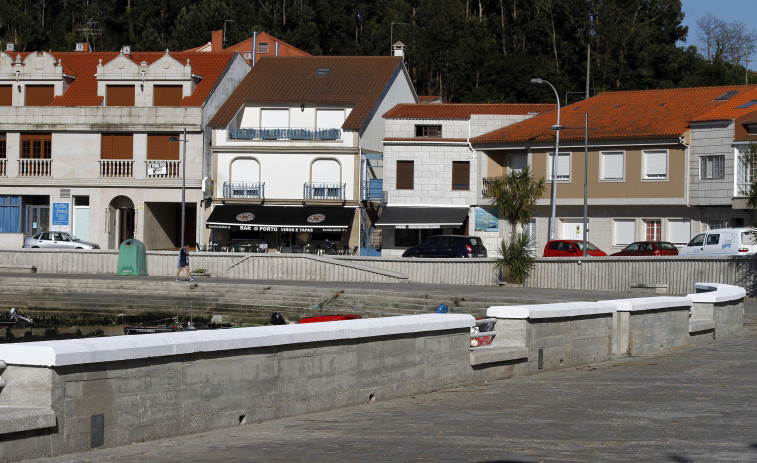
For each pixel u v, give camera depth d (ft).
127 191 192.85
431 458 30.01
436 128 192.75
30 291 131.44
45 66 198.70
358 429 35.50
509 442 32.68
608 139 169.89
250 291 125.29
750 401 41.55
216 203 194.70
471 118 190.29
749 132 154.81
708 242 133.39
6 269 146.72
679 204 163.43
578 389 45.37
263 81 204.54
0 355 30.04
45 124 194.18
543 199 177.88
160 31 344.49
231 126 195.72
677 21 298.76
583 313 54.54
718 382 47.47
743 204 154.30
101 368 31.09
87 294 129.08
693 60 284.00
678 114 169.07
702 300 69.97
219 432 34.81
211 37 294.25
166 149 192.95
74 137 194.59
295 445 32.40
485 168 187.11
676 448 31.42
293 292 122.52
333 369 39.75
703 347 65.10
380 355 41.93
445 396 43.52
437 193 191.31
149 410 32.68
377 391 41.81
